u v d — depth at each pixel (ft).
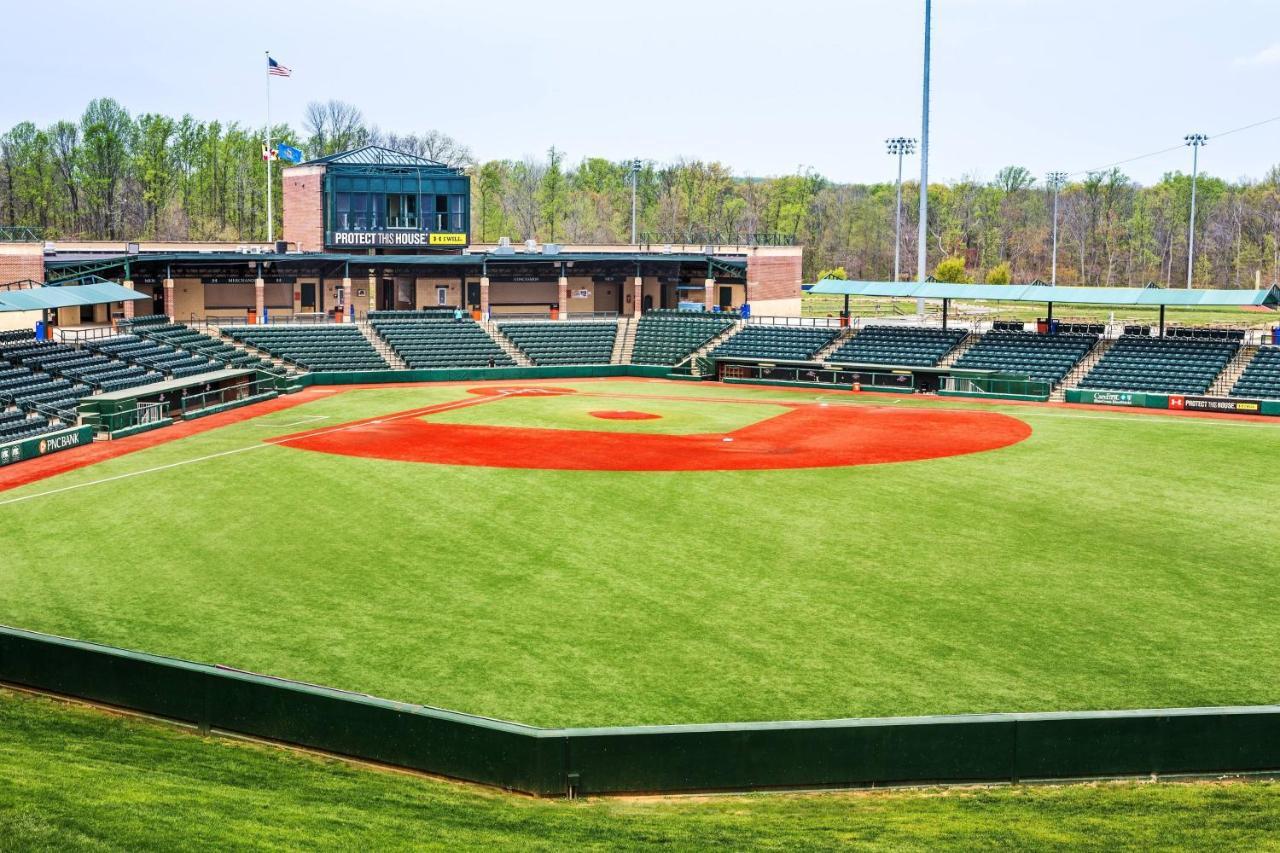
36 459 154.61
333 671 80.33
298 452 161.48
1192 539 116.57
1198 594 98.53
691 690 77.51
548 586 100.07
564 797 61.67
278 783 62.18
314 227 303.27
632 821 58.65
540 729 62.23
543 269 309.01
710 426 190.49
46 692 75.46
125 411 174.29
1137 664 82.33
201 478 142.82
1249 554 111.14
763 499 134.00
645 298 327.06
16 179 446.60
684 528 120.26
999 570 105.50
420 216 304.50
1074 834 57.36
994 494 137.39
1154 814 59.77
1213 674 80.48
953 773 63.67
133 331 224.74
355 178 297.12
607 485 141.08
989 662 82.64
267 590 98.32
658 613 93.09
